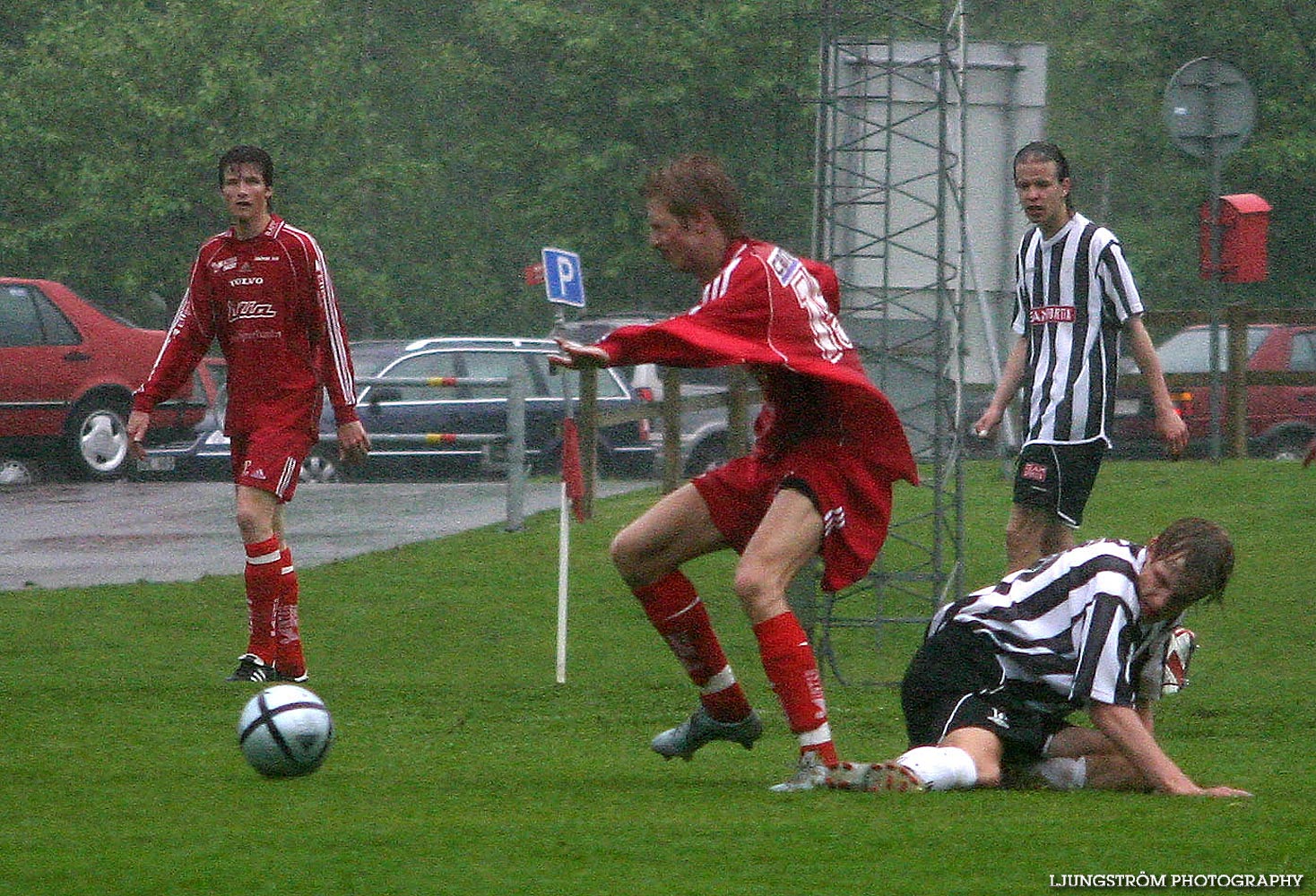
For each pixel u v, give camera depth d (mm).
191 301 31172
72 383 70688
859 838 15562
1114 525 47250
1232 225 63469
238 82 140250
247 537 31156
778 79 138250
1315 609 37875
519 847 15086
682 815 16891
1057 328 31469
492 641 36719
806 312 19188
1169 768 19062
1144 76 149750
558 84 146500
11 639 35625
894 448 19547
